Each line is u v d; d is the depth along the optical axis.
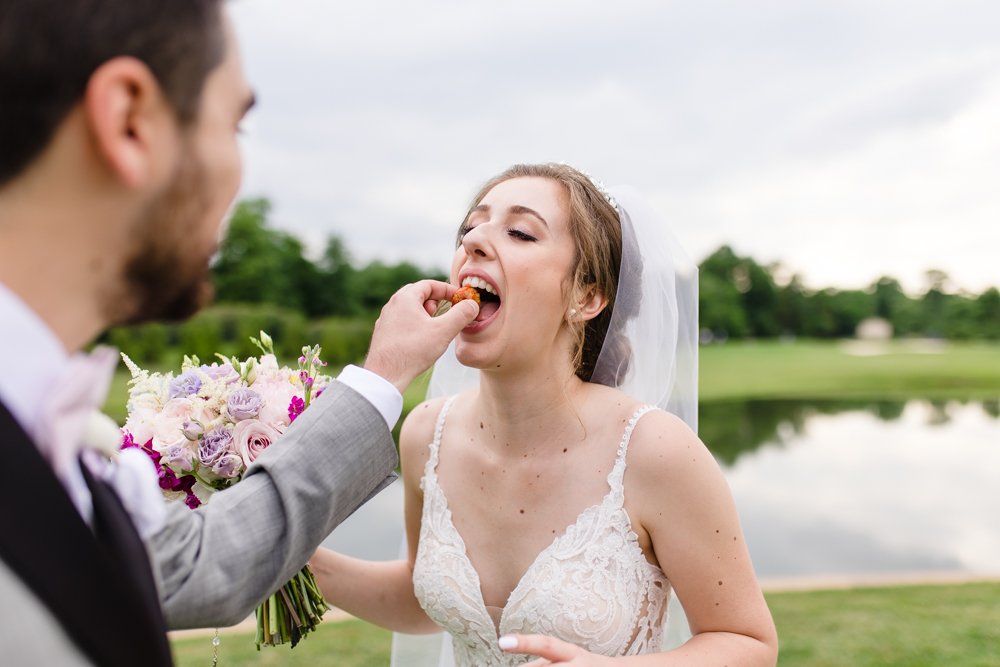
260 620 1.74
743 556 1.65
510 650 1.36
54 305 0.76
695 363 2.15
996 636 4.72
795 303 57.03
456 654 1.90
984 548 7.75
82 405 0.73
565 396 1.79
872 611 5.23
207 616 1.08
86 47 0.71
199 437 1.65
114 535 0.78
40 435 0.72
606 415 1.77
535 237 1.75
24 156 0.72
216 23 0.81
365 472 1.24
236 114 0.86
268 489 1.17
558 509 1.74
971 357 43.28
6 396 0.71
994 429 17.34
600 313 1.96
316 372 1.84
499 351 1.72
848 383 31.41
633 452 1.69
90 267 0.77
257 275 39.34
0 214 0.73
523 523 1.77
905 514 9.13
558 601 1.64
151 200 0.78
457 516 1.87
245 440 1.64
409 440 2.05
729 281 57.00
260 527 1.14
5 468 0.68
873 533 8.32
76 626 0.68
